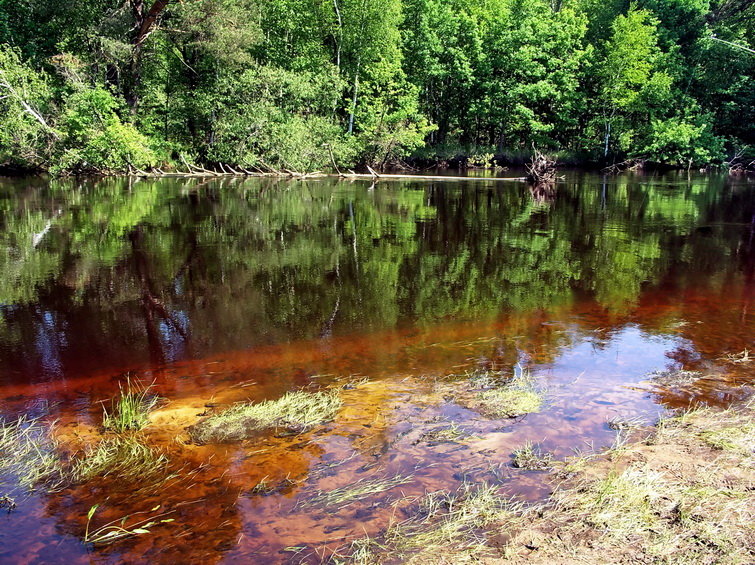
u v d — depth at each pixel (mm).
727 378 3619
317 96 23969
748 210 13062
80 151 19438
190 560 1968
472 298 5805
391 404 3285
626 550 1994
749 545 1999
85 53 21781
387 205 13672
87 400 3436
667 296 5855
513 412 3135
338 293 6020
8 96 18562
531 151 30672
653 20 26031
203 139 24172
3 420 3150
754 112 26547
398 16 25469
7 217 11086
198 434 2939
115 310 5395
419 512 2232
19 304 5598
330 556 1980
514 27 28922
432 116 31938
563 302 5652
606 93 27656
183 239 9094
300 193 16234
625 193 16969
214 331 4801
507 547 2018
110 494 2396
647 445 2748
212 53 22016
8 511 2279
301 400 3330
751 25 26219
